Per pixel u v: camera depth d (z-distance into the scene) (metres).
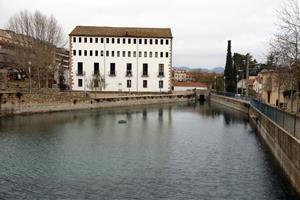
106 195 20.33
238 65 133.88
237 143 37.16
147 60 114.31
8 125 48.47
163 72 114.88
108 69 113.50
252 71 131.00
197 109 86.81
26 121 53.34
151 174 24.66
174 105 101.19
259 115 45.69
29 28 81.06
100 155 30.80
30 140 37.62
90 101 78.75
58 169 25.86
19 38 80.06
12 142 36.22
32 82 82.06
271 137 31.11
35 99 64.38
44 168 26.09
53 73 91.19
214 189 21.34
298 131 20.62
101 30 115.38
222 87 137.62
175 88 153.88
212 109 87.00
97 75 109.69
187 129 48.72
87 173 24.84
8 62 88.19
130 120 59.94
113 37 113.06
